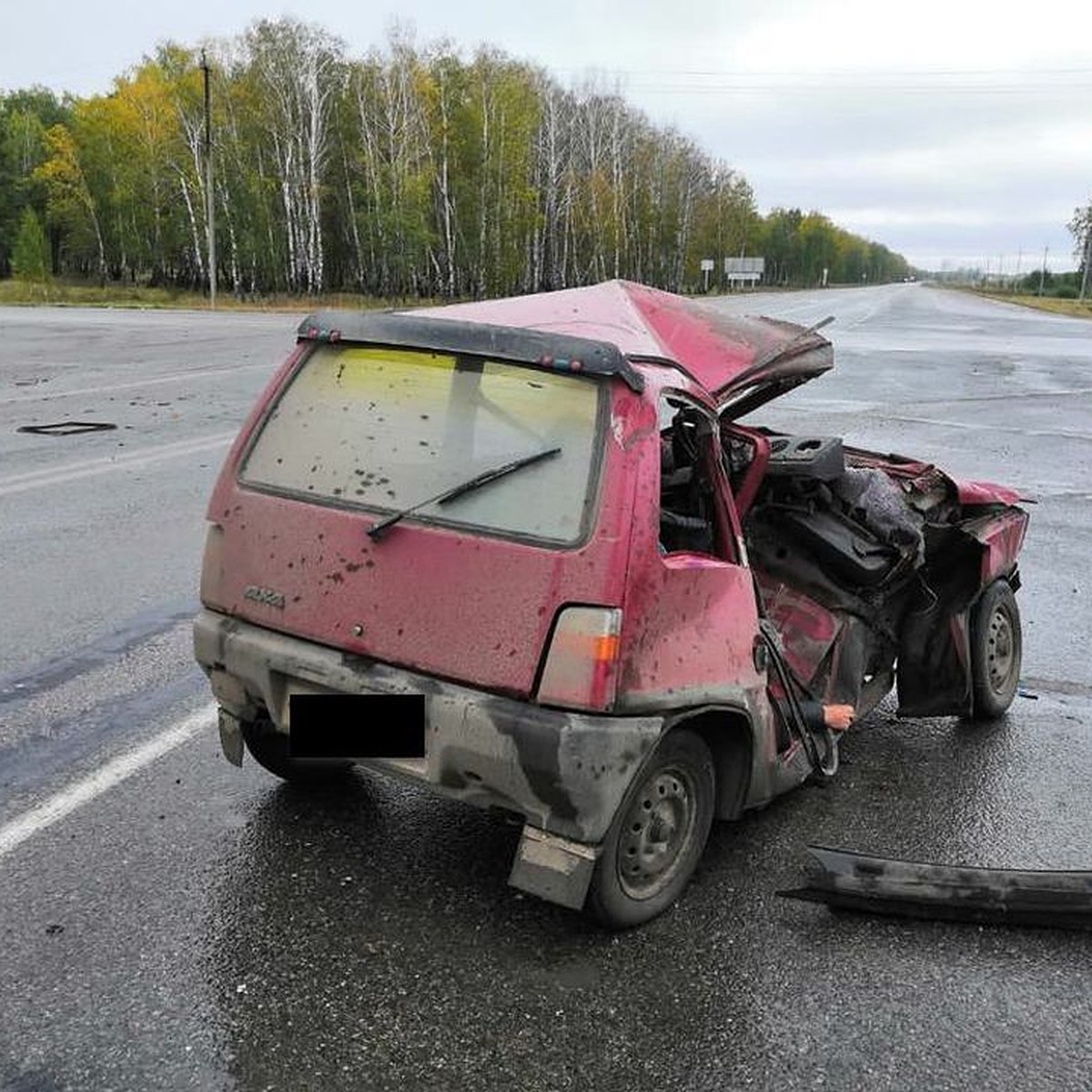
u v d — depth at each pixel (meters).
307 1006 2.73
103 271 63.12
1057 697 5.33
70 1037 2.57
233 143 58.75
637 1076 2.55
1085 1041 2.77
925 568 4.75
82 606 5.88
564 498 2.82
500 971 2.91
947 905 3.28
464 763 2.84
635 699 2.82
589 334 3.41
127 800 3.77
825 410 15.66
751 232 129.75
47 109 86.62
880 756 4.57
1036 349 29.36
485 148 64.69
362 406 3.25
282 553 3.19
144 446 10.86
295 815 3.70
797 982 2.95
